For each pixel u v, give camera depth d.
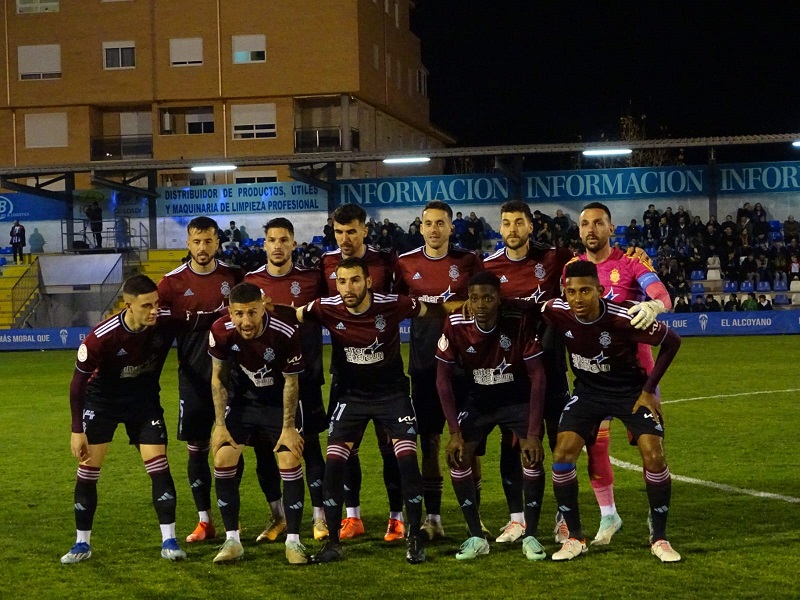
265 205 30.75
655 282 5.75
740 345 20.45
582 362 5.41
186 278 6.30
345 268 5.41
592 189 28.95
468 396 5.68
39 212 31.69
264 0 36.72
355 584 4.89
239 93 37.03
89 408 5.58
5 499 7.27
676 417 10.71
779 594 4.55
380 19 39.84
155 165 28.02
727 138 26.28
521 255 6.16
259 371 5.55
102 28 37.44
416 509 5.38
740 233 26.55
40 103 37.78
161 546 5.76
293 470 5.43
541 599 4.56
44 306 28.55
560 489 5.36
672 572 4.94
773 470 7.63
